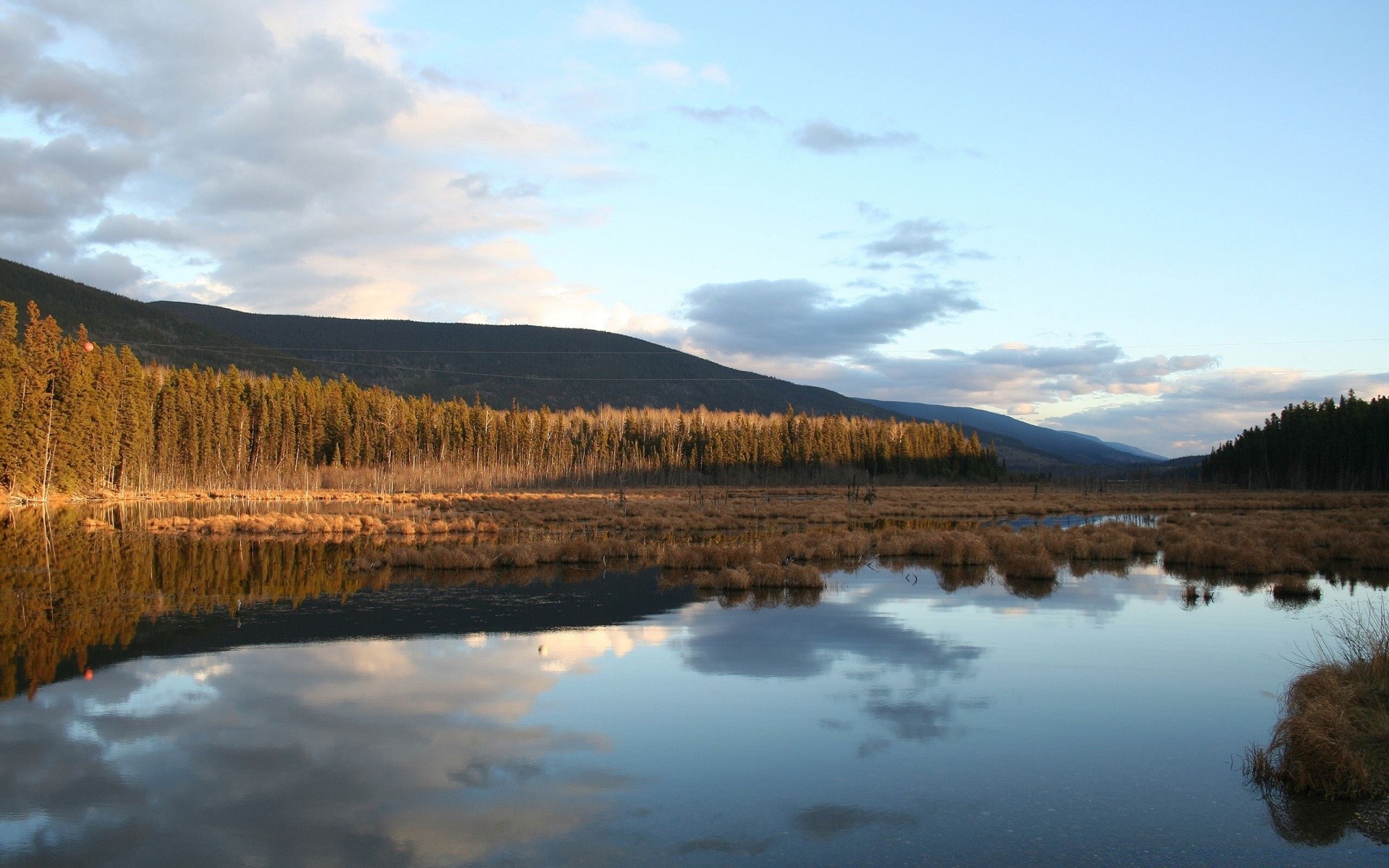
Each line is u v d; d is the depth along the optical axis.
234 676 12.87
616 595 20.59
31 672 13.07
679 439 123.56
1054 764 9.11
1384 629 13.14
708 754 9.45
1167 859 6.92
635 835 7.42
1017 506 59.62
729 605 19.09
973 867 6.80
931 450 131.88
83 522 44.19
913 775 8.81
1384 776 8.52
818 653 14.22
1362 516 48.06
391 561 26.62
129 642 15.19
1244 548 26.11
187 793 8.38
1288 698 10.69
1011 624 16.70
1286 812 7.89
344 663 13.63
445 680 12.58
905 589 21.36
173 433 78.62
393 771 8.95
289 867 6.85
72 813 7.91
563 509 54.81
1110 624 16.62
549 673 12.99
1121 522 46.47
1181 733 10.17
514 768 9.02
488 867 6.84
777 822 7.66
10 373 59.66
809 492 94.62
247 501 61.53
